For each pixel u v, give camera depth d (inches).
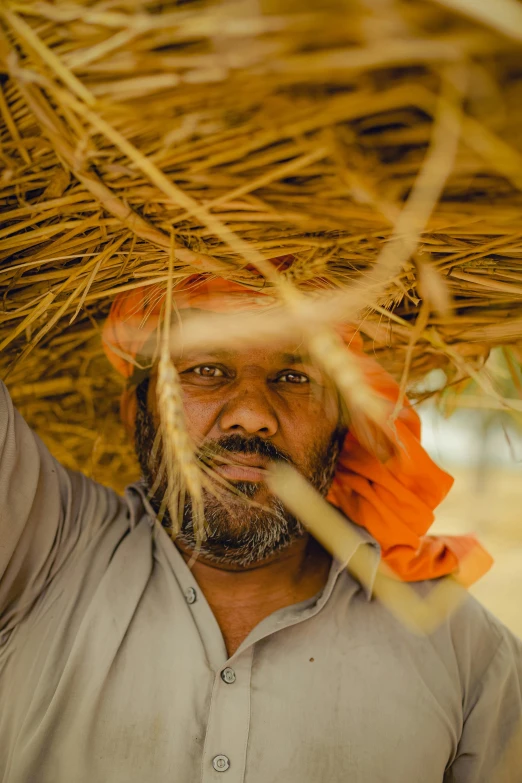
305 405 38.2
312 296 27.6
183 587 37.8
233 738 33.3
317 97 18.0
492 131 17.5
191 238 25.5
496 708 39.0
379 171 19.7
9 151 23.2
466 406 41.6
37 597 36.7
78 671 34.3
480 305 32.6
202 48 17.8
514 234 24.1
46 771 32.8
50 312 33.6
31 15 19.5
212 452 36.6
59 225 25.5
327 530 38.8
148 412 39.7
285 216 22.7
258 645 36.2
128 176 22.6
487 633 41.1
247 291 31.3
